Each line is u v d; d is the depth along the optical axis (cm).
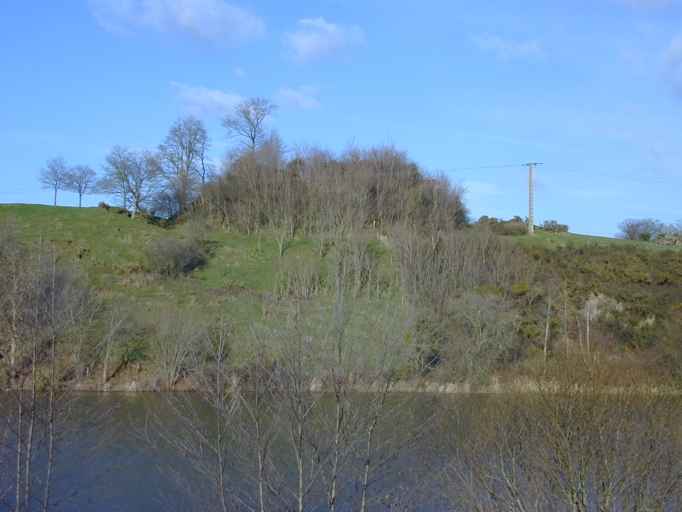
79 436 1348
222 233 5262
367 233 4209
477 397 1309
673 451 1015
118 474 1355
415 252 3356
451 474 1061
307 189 5219
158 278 3928
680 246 5291
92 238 4578
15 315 1057
